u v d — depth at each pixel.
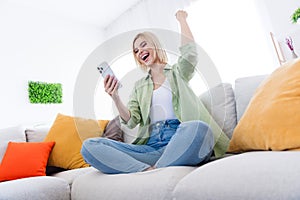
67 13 2.89
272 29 1.93
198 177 0.64
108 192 0.79
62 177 1.28
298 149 0.71
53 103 2.61
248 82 1.25
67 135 1.61
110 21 3.19
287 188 0.48
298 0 1.81
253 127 0.85
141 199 0.70
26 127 1.87
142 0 2.87
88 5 2.80
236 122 1.18
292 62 0.91
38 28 2.69
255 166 0.58
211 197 0.57
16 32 2.52
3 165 1.48
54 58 2.74
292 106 0.76
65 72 2.79
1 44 2.39
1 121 2.25
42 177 1.13
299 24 1.72
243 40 2.12
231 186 0.55
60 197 1.04
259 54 2.03
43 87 2.55
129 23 2.99
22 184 1.01
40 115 2.49
